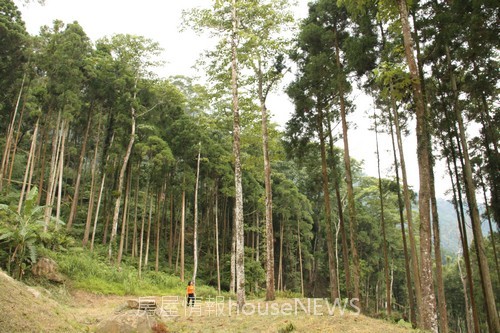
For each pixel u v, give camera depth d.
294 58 18.03
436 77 15.41
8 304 7.34
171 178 29.45
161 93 27.58
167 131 28.34
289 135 18.38
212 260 34.97
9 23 25.11
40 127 30.19
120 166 28.80
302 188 39.84
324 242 47.19
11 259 15.62
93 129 30.39
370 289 48.44
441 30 13.22
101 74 25.17
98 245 27.52
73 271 19.55
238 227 13.86
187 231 41.31
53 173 22.75
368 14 15.70
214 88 17.16
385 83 11.41
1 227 16.45
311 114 18.00
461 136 14.66
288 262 42.75
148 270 27.38
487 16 11.90
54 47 23.22
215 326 10.80
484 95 15.13
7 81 26.97
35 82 26.62
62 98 22.59
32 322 7.34
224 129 26.97
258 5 15.52
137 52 26.36
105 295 19.41
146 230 35.28
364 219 41.28
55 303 9.63
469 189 14.10
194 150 27.42
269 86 17.89
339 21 17.52
